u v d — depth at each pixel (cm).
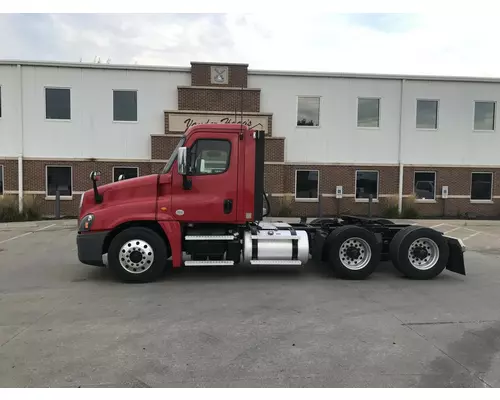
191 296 675
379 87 2111
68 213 1991
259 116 2005
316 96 2086
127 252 754
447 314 591
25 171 1967
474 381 388
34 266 907
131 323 539
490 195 2197
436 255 816
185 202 760
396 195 2125
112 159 2006
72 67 1972
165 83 2017
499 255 1110
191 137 761
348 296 686
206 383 377
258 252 785
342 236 801
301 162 2088
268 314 582
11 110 1952
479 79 2139
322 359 431
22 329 513
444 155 2155
